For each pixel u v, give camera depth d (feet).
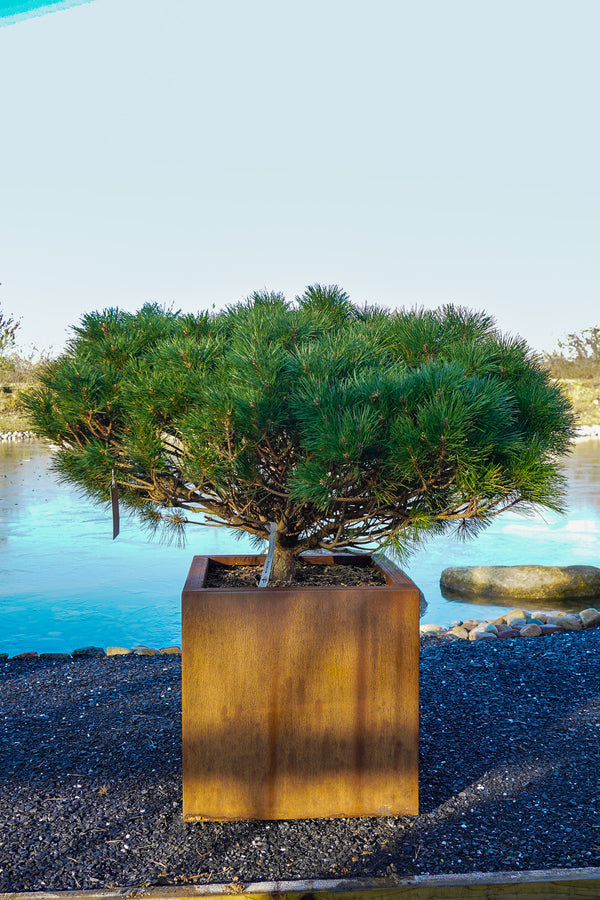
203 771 7.72
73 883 6.59
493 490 7.59
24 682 12.49
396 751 7.83
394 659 7.76
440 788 8.55
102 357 8.75
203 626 7.63
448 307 9.05
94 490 9.78
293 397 7.27
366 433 6.77
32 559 22.93
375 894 6.47
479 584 20.47
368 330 8.65
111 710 11.12
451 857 7.02
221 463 7.59
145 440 7.69
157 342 8.86
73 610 17.54
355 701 7.77
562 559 23.81
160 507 9.80
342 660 7.73
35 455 56.59
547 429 8.07
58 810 7.95
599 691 11.94
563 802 8.17
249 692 7.71
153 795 8.32
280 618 7.66
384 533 8.52
